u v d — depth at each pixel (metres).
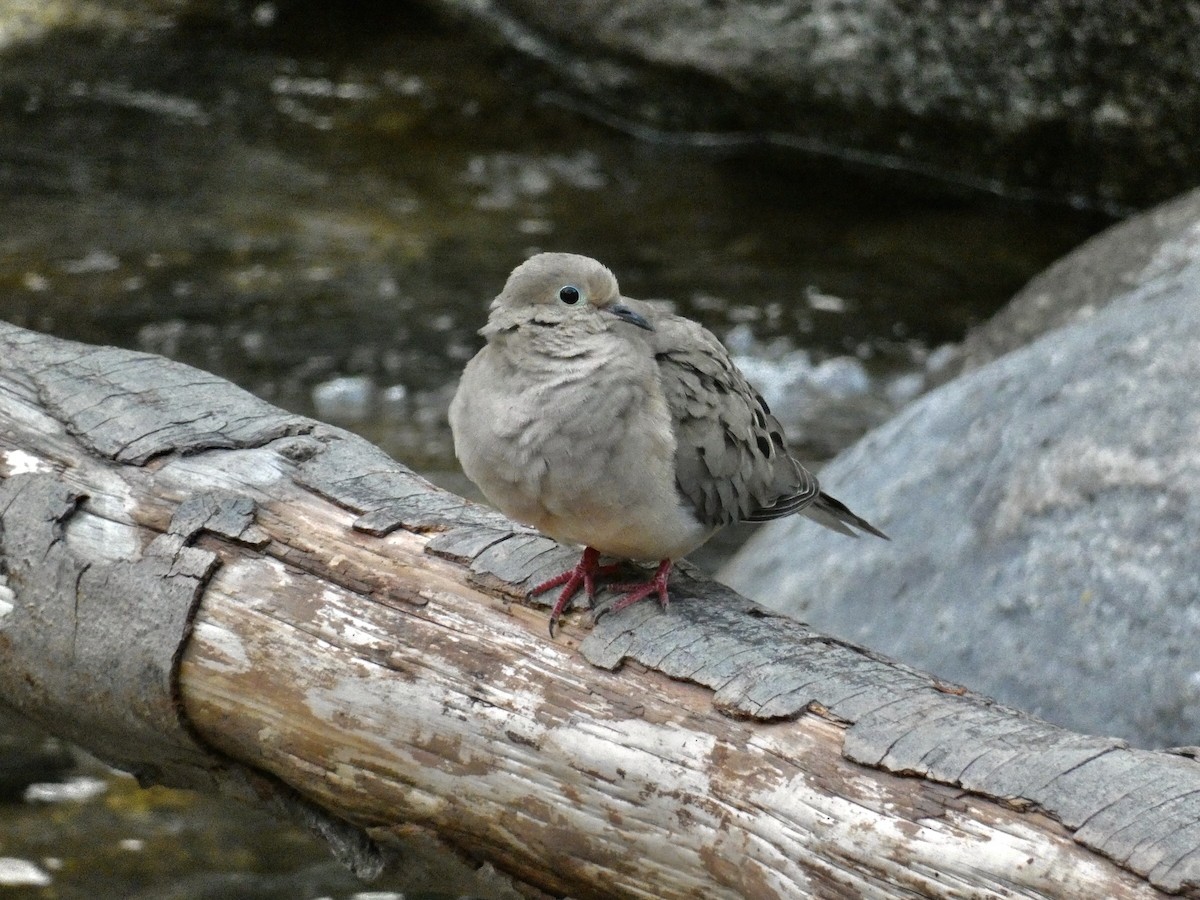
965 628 10.72
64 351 9.23
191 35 25.20
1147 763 6.29
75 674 7.98
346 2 26.02
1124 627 10.14
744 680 6.95
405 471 8.55
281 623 7.66
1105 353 11.65
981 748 6.43
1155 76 19.19
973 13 19.89
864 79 21.12
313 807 8.02
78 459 8.42
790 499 9.01
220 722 7.77
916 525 11.60
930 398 12.84
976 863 6.17
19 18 25.02
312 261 19.70
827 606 11.51
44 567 8.03
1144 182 20.33
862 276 19.80
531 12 23.28
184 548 7.88
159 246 19.78
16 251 19.38
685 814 6.79
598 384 7.88
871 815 6.41
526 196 21.58
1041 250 20.30
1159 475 10.60
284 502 8.10
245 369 17.38
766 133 22.84
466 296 19.08
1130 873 5.94
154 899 10.62
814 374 17.67
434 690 7.35
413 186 21.62
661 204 21.47
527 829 7.18
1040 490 11.04
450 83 24.19
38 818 11.31
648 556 8.25
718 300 19.14
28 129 22.36
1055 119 20.22
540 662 7.32
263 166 21.86
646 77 22.75
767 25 21.39
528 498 7.96
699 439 8.20
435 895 10.83
